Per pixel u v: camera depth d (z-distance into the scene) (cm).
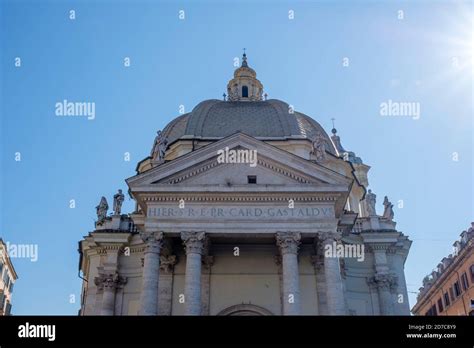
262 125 3281
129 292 2820
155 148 2817
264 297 2566
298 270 2530
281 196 2419
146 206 2431
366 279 2878
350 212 2662
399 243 2973
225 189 2402
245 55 4353
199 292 2259
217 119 3341
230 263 2636
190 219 2378
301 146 3109
